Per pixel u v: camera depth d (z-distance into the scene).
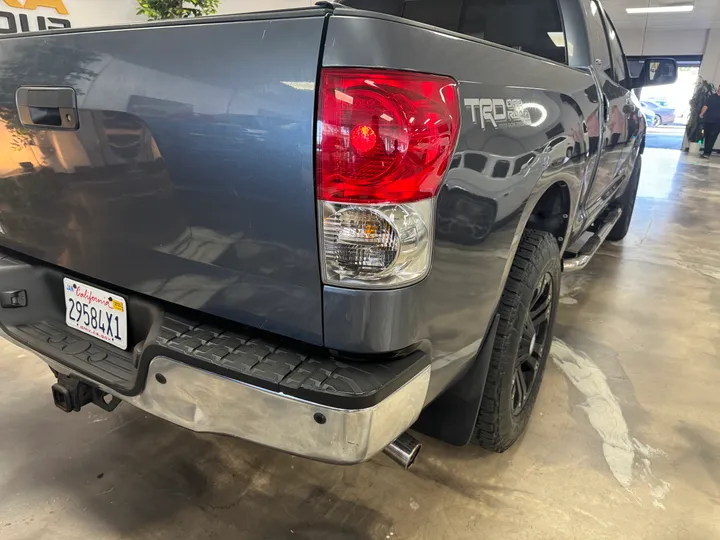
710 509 1.65
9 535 1.50
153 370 1.17
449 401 1.59
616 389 2.30
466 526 1.56
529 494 1.69
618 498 1.68
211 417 1.12
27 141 1.36
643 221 5.52
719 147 13.57
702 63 14.11
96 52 1.17
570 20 2.25
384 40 0.93
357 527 1.55
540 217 2.03
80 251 1.40
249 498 1.66
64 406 1.48
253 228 1.05
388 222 0.96
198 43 1.04
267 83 0.97
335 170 0.94
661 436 1.99
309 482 1.73
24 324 1.55
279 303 1.08
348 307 1.00
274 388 1.01
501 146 1.23
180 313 1.26
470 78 1.12
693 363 2.53
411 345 1.08
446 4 2.49
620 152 2.96
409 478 1.75
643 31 14.80
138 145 1.16
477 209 1.17
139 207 1.21
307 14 0.94
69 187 1.33
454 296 1.17
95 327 1.46
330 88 0.92
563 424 2.05
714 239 4.82
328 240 0.98
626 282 3.62
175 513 1.59
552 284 1.92
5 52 1.35
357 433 0.99
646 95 23.31
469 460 1.84
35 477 1.72
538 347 1.99
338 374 1.02
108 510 1.60
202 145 1.06
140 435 1.95
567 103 1.72
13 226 1.54
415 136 0.95
